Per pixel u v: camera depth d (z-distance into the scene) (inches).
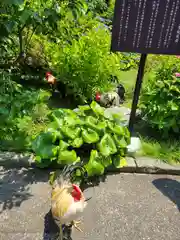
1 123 101.4
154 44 94.7
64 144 97.1
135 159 105.5
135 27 92.0
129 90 167.9
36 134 113.6
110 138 100.5
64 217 71.9
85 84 136.3
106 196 91.1
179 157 108.6
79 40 140.1
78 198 74.7
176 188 97.1
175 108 114.1
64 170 88.9
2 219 80.4
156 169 103.0
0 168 99.4
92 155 95.2
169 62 145.8
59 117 107.5
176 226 82.5
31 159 101.1
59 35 145.8
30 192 90.3
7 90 109.5
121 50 96.1
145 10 89.2
